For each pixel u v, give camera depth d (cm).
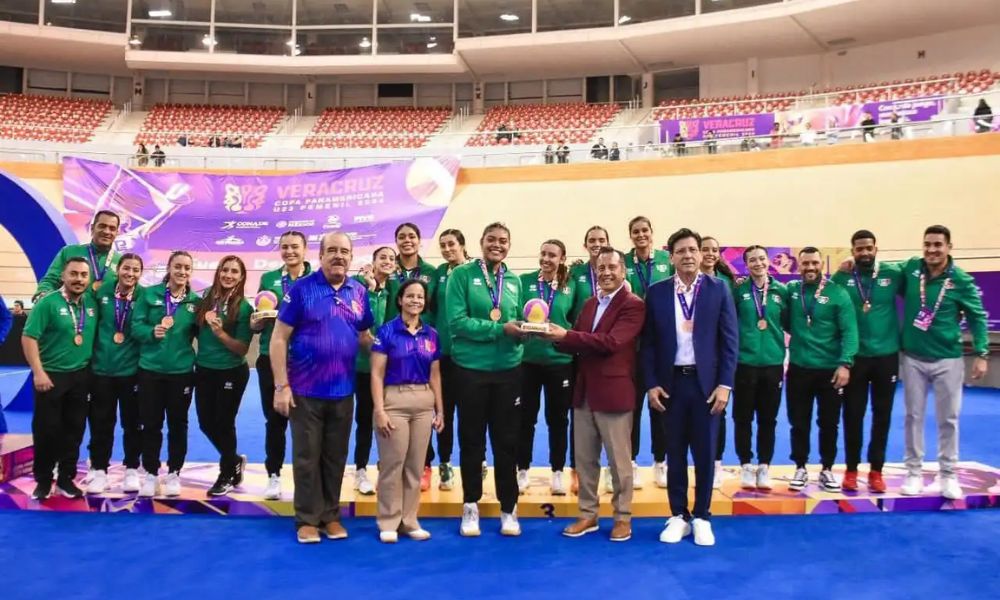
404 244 503
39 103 2245
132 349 484
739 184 1434
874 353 491
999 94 1520
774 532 426
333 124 2303
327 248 418
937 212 1273
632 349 422
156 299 466
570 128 2156
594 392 413
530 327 402
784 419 862
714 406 409
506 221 1567
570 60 2262
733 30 1980
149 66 2245
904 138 1336
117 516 452
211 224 1600
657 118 2067
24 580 341
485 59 2266
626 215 1498
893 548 396
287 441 707
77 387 466
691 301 421
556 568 364
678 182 1484
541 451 665
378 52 2264
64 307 460
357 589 333
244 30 2253
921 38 1980
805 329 495
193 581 341
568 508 459
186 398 472
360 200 1606
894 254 1288
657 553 388
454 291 429
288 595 325
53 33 2122
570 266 533
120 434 734
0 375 1166
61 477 466
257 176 1636
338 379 415
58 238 753
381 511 414
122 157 1728
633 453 507
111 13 2209
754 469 534
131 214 1585
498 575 353
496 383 421
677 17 2020
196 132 2116
